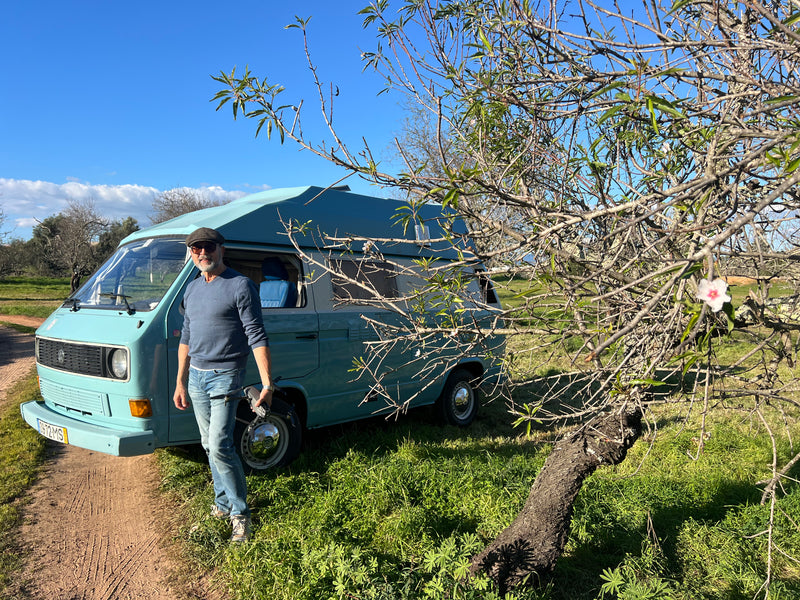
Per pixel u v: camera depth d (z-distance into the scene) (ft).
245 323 12.39
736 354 19.97
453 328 7.48
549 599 10.22
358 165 6.68
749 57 5.82
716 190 5.44
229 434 12.57
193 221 17.28
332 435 20.48
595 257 7.38
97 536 13.32
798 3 4.62
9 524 13.73
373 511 13.57
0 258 127.03
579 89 6.38
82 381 14.94
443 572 9.46
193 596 10.96
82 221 139.13
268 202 17.76
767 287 7.04
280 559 11.26
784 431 20.08
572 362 6.43
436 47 7.76
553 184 8.00
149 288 15.62
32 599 10.78
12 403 25.26
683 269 3.98
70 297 17.99
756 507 13.70
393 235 20.39
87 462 18.35
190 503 14.64
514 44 6.38
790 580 11.46
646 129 6.91
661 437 19.77
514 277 6.93
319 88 6.93
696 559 11.91
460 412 23.12
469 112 6.91
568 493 10.97
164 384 14.32
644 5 5.93
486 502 13.97
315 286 18.04
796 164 3.94
